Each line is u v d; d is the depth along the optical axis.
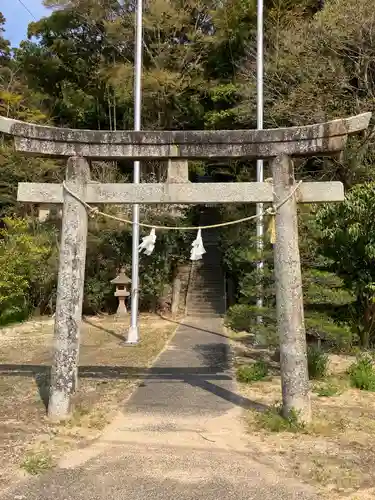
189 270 21.52
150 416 6.25
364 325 10.81
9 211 18.75
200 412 6.43
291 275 5.83
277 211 5.90
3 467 4.59
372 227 10.02
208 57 21.45
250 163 17.64
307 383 5.83
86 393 7.38
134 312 12.70
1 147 19.12
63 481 4.31
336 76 13.40
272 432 5.62
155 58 20.97
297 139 5.86
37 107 23.03
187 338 13.33
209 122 18.30
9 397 7.03
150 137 5.96
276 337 8.39
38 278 17.19
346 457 4.86
